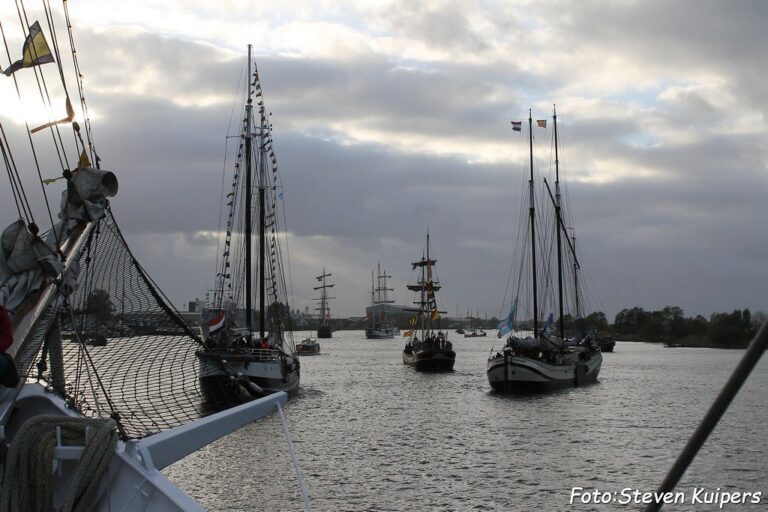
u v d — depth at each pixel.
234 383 15.14
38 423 8.92
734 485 34.38
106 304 14.99
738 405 66.81
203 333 60.81
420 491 32.97
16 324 11.06
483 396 76.31
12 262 11.45
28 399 10.66
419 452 42.53
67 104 13.38
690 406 66.88
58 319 12.62
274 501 30.58
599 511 30.11
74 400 11.02
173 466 36.78
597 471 37.56
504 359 79.06
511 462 39.88
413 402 70.25
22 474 8.64
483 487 33.91
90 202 13.81
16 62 12.25
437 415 60.09
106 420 9.16
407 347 132.12
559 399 73.56
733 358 168.75
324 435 48.12
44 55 12.30
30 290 11.55
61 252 12.70
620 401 71.31
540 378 78.88
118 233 15.18
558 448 44.44
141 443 9.79
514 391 79.00
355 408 64.44
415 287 127.94
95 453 8.66
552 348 86.25
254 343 65.69
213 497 31.12
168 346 15.77
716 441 46.25
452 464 39.12
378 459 40.12
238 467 36.84
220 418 11.04
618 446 45.09
